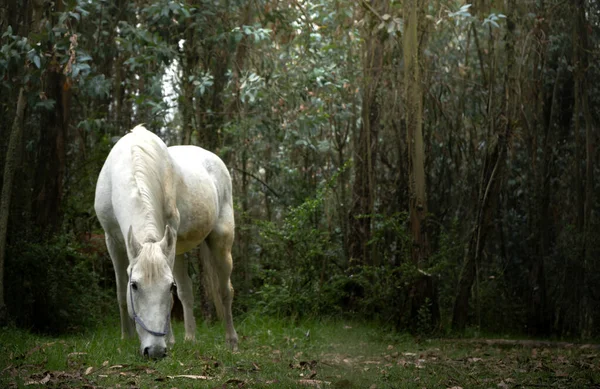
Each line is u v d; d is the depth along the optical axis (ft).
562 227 40.78
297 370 21.33
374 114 43.29
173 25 37.99
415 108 36.06
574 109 40.29
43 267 30.09
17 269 29.84
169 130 48.62
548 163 39.81
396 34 39.55
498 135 36.45
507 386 19.58
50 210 32.65
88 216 37.42
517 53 39.45
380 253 41.98
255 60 45.14
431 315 36.11
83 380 18.15
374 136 43.37
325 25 42.52
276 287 37.42
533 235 39.81
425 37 40.75
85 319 31.30
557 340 36.58
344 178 47.42
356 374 20.93
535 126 39.50
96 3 34.01
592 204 37.70
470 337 36.37
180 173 24.11
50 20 31.55
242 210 42.45
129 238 19.80
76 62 30.76
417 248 35.91
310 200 39.32
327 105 46.37
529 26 39.45
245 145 42.24
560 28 39.81
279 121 40.96
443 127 44.24
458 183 44.55
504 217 41.81
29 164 33.53
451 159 43.29
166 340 22.81
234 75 41.42
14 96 32.63
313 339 30.22
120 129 45.21
